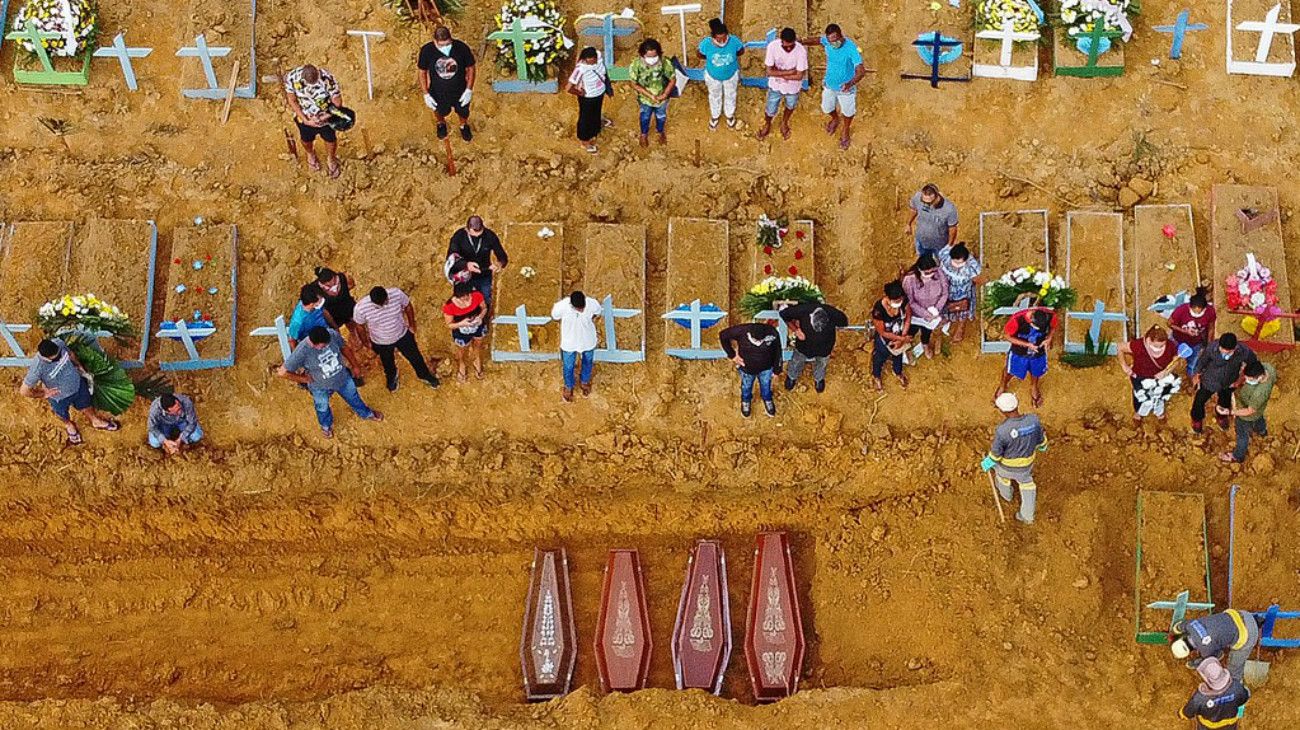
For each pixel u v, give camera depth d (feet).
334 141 51.47
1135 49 55.21
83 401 46.80
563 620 49.32
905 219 52.65
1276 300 50.21
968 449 49.62
